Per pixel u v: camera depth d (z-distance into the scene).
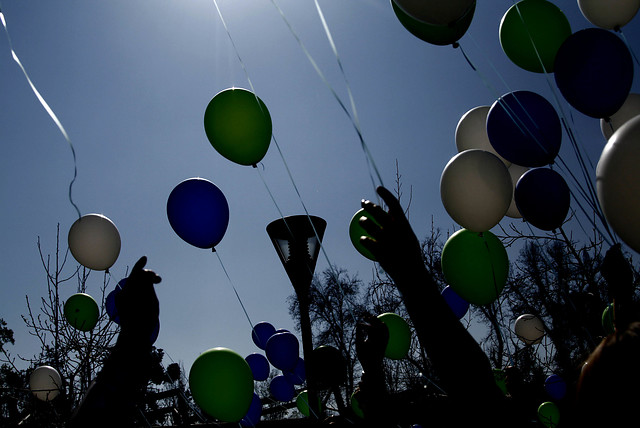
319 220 4.29
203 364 3.30
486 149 3.32
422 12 2.59
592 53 2.78
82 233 3.98
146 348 0.87
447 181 2.82
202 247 3.60
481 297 2.89
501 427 0.81
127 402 0.82
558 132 2.88
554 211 2.96
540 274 4.35
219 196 3.59
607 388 0.57
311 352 4.05
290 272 4.19
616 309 0.73
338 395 3.51
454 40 2.88
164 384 5.33
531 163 2.91
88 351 5.25
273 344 4.88
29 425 5.16
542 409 4.37
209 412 3.21
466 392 0.83
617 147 0.90
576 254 3.73
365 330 1.27
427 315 0.85
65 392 5.10
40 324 5.84
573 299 3.61
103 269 4.13
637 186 0.86
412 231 0.90
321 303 6.89
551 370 4.72
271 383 5.60
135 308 0.89
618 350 0.59
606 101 2.80
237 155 3.38
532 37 3.09
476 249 2.88
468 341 0.85
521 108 2.85
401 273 0.87
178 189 3.57
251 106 3.34
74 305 5.04
